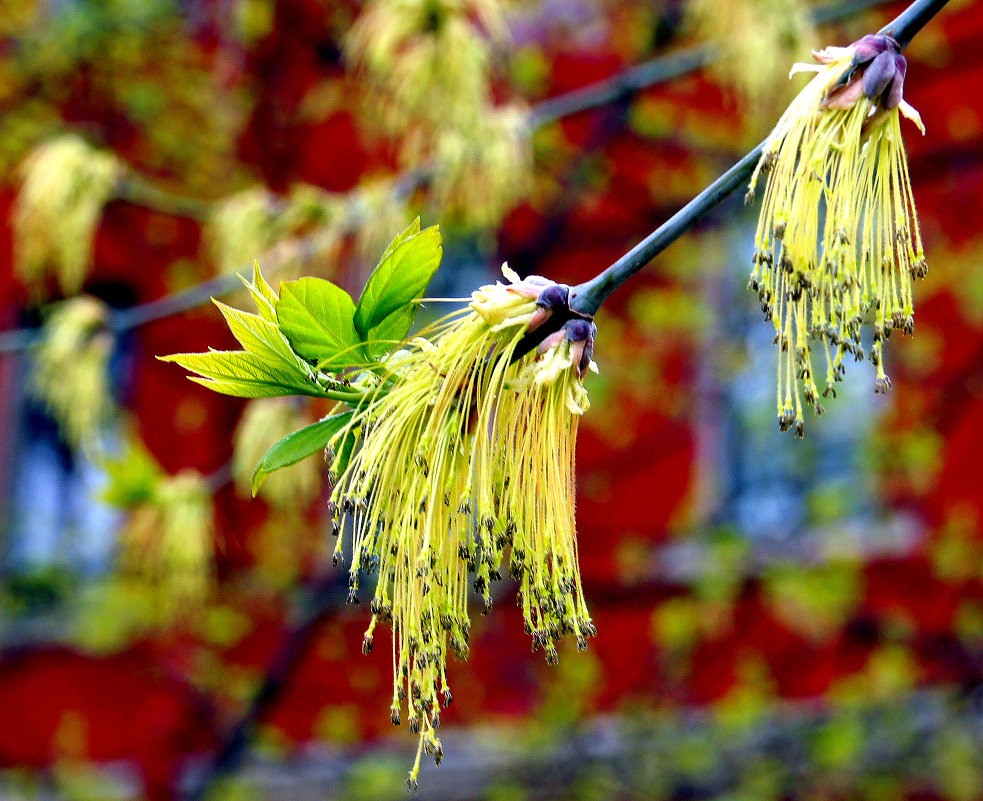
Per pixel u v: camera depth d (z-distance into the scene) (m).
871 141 1.10
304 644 5.53
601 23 6.61
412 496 1.12
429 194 3.33
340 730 6.75
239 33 5.69
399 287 1.17
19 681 7.32
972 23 6.22
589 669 6.61
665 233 1.11
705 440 7.20
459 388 1.14
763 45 3.26
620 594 7.14
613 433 7.39
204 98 6.41
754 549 6.52
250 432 3.20
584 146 5.48
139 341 7.48
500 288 1.15
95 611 6.36
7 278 7.20
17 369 7.75
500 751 6.59
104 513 7.69
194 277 6.89
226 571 6.75
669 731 6.14
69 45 6.42
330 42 5.59
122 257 7.10
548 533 1.11
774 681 6.69
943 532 6.62
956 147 6.49
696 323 6.44
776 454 7.00
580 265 7.00
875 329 1.08
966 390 6.40
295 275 3.23
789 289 1.07
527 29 6.55
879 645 6.56
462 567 1.12
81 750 7.12
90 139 6.53
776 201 1.08
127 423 6.36
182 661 6.98
